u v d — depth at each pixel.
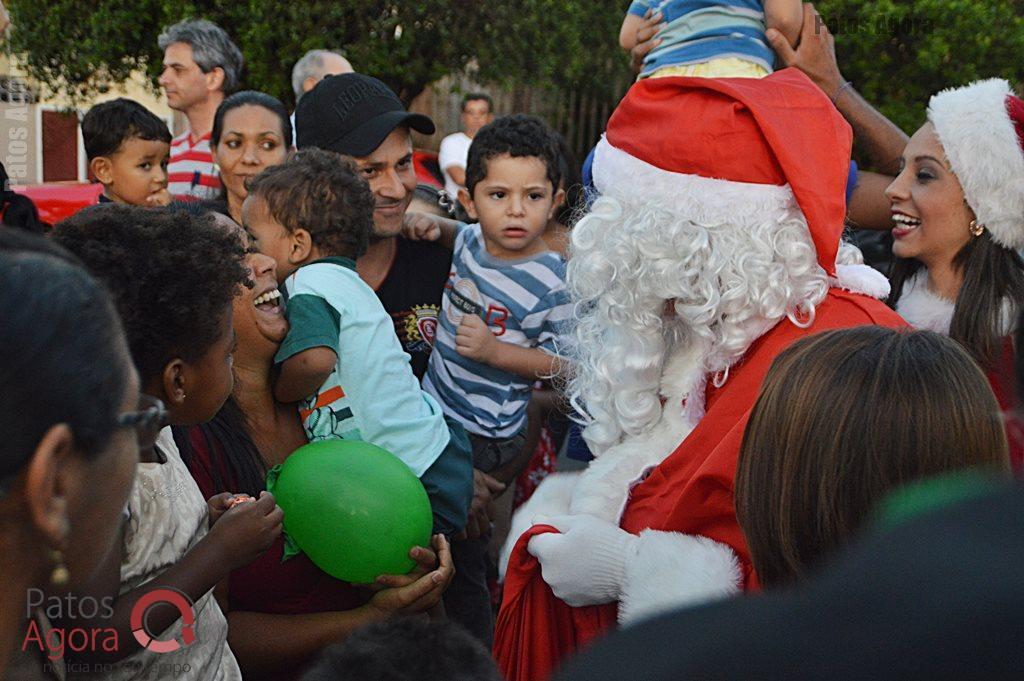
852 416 1.29
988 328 2.08
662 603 1.62
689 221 1.82
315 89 2.98
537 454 3.46
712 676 0.42
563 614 1.96
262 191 2.28
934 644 0.38
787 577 1.35
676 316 1.98
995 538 0.39
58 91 5.88
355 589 1.95
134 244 1.40
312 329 2.04
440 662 1.29
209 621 1.50
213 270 1.44
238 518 1.48
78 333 0.87
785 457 1.33
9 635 0.91
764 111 1.78
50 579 0.93
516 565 1.93
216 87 4.41
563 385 2.86
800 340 1.43
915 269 2.43
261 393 2.03
